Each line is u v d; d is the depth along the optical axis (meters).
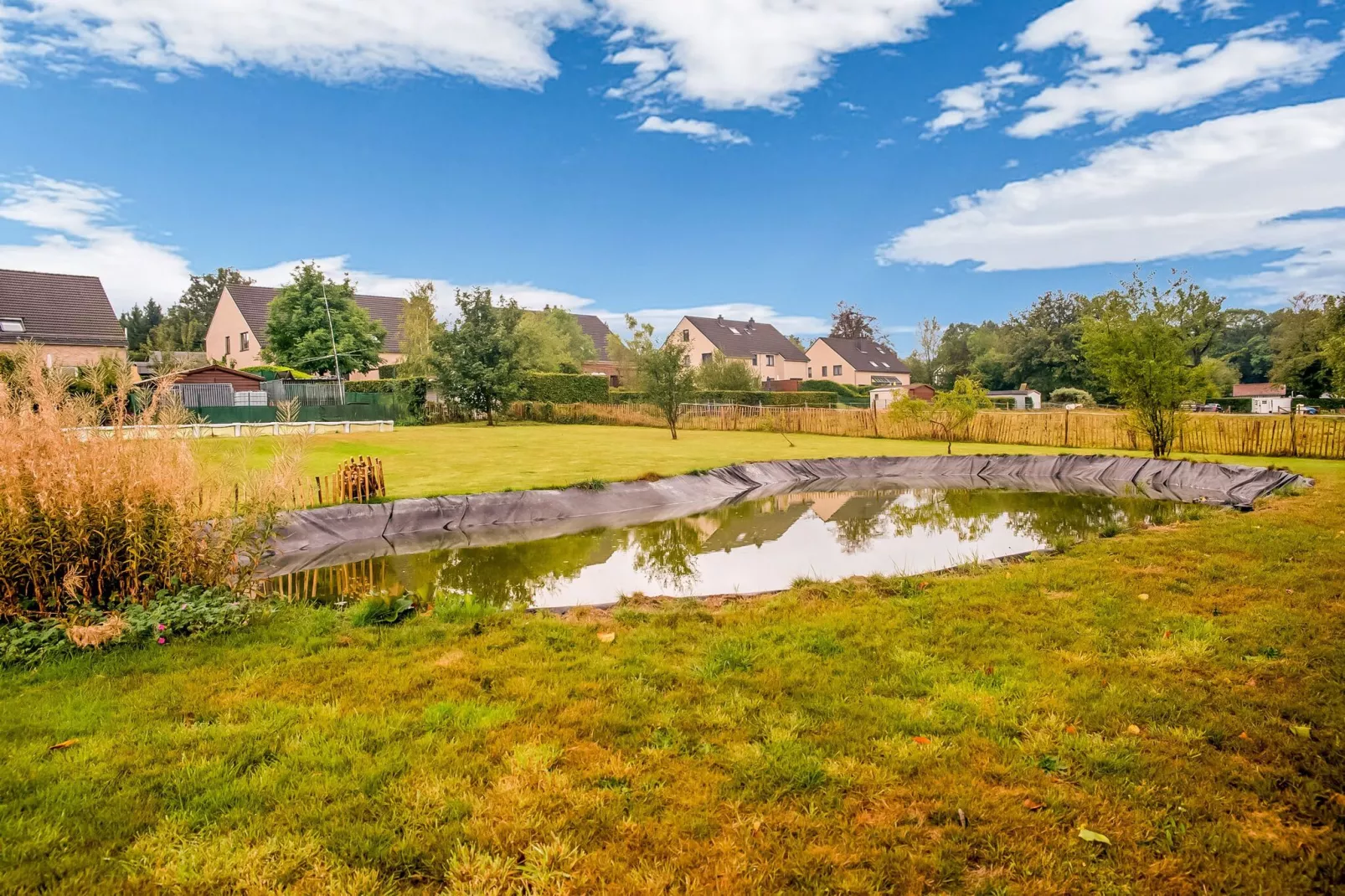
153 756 3.10
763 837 2.50
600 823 2.59
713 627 5.02
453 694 3.80
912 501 14.13
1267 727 3.25
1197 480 15.41
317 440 19.86
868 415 27.94
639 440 24.86
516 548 9.81
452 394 32.69
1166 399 16.36
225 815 2.64
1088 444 22.48
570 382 37.88
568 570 8.47
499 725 3.39
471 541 10.34
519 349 35.12
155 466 5.35
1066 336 61.22
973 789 2.79
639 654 4.43
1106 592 5.61
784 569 8.39
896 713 3.47
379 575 8.27
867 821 2.61
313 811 2.65
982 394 20.92
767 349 62.53
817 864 2.36
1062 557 7.02
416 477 13.97
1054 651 4.33
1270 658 4.07
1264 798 2.70
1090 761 2.98
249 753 3.13
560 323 54.06
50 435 5.04
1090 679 3.83
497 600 7.07
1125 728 3.27
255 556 5.91
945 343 83.50
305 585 7.76
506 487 12.54
